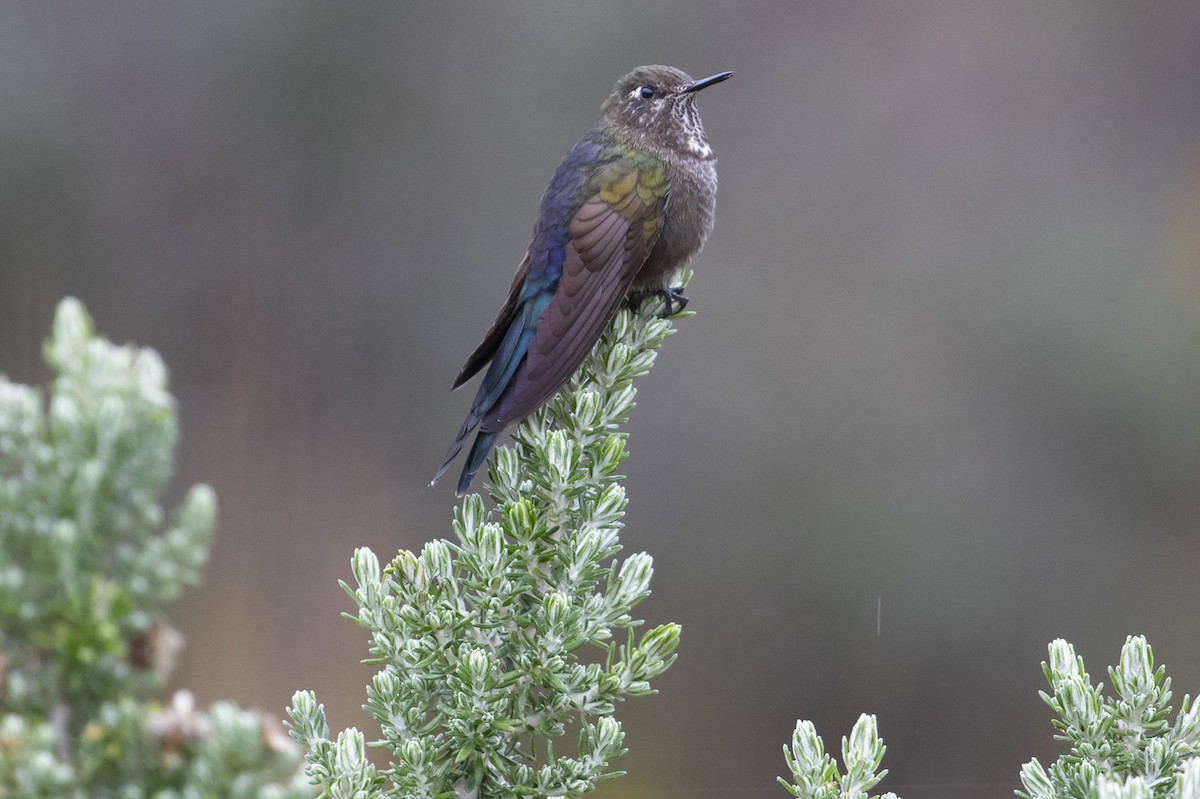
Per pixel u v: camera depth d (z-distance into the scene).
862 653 14.08
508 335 5.64
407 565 3.19
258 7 17.91
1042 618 14.28
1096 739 2.99
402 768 3.06
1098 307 15.84
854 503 14.72
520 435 3.65
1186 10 17.72
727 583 14.44
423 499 14.31
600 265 5.85
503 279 17.19
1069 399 15.30
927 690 13.94
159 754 1.92
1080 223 16.61
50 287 16.88
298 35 17.84
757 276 16.23
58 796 1.83
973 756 13.62
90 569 1.94
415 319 16.98
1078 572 14.47
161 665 1.95
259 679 9.60
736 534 14.62
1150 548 14.66
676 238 6.24
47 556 1.93
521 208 17.47
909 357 15.59
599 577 3.31
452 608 3.20
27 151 17.17
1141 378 15.20
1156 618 14.26
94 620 1.89
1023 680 13.93
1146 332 15.61
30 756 1.83
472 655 3.04
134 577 1.94
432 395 16.36
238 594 10.12
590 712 3.13
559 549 3.28
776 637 14.20
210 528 1.97
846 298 16.05
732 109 17.39
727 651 14.08
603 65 17.80
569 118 17.70
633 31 17.70
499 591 3.17
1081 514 14.74
